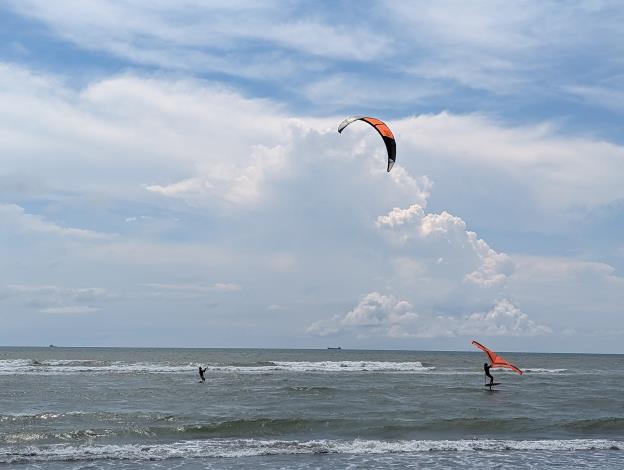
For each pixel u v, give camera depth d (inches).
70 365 2726.4
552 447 888.9
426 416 1149.1
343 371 2647.6
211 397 1425.9
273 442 891.4
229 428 991.6
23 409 1191.6
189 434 960.3
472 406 1299.2
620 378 2463.1
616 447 893.2
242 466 752.3
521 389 1748.3
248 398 1413.6
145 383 1813.5
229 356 5526.6
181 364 2940.5
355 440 925.2
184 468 738.8
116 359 4234.7
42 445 856.3
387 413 1176.8
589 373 2901.1
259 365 3004.4
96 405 1262.3
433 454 836.6
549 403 1366.9
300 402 1343.5
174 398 1397.6
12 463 753.0
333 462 781.3
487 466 767.7
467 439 949.2
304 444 877.2
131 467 740.7
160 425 1012.5
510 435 987.3
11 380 1884.8
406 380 2091.5
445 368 2994.6
